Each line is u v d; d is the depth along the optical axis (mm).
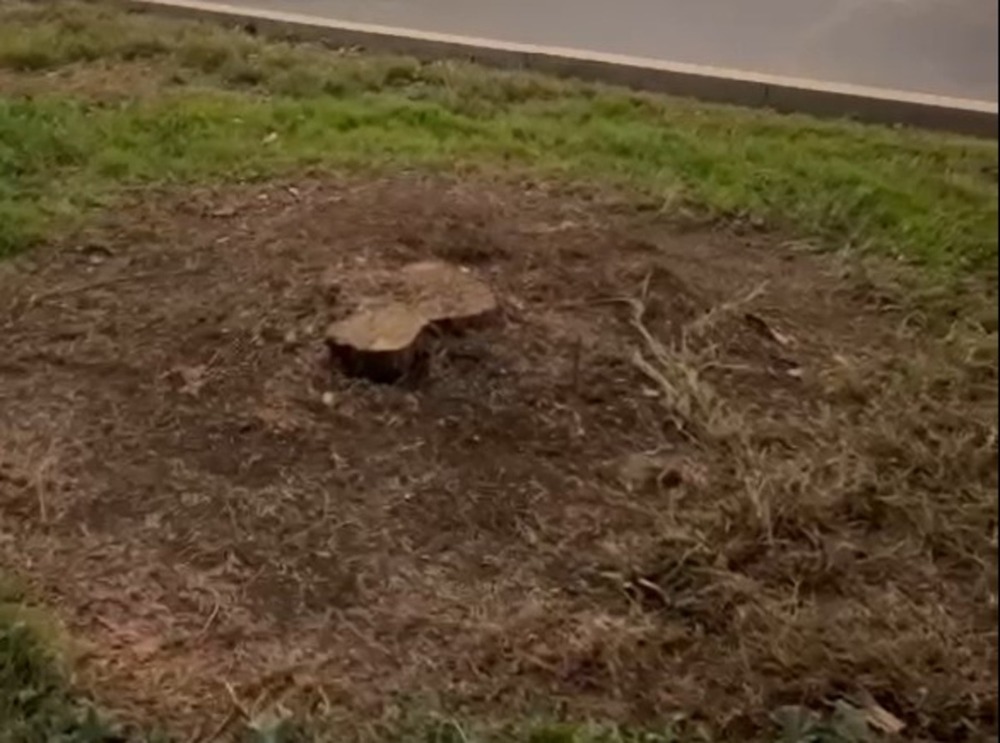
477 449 3430
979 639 2949
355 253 4062
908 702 2787
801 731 2680
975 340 3826
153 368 3689
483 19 5875
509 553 3158
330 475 3357
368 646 2908
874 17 5527
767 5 5730
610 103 5141
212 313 3863
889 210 4441
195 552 3146
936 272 4168
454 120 5004
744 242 4320
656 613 3004
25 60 5434
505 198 4469
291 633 2941
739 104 5180
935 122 4977
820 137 4906
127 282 4043
